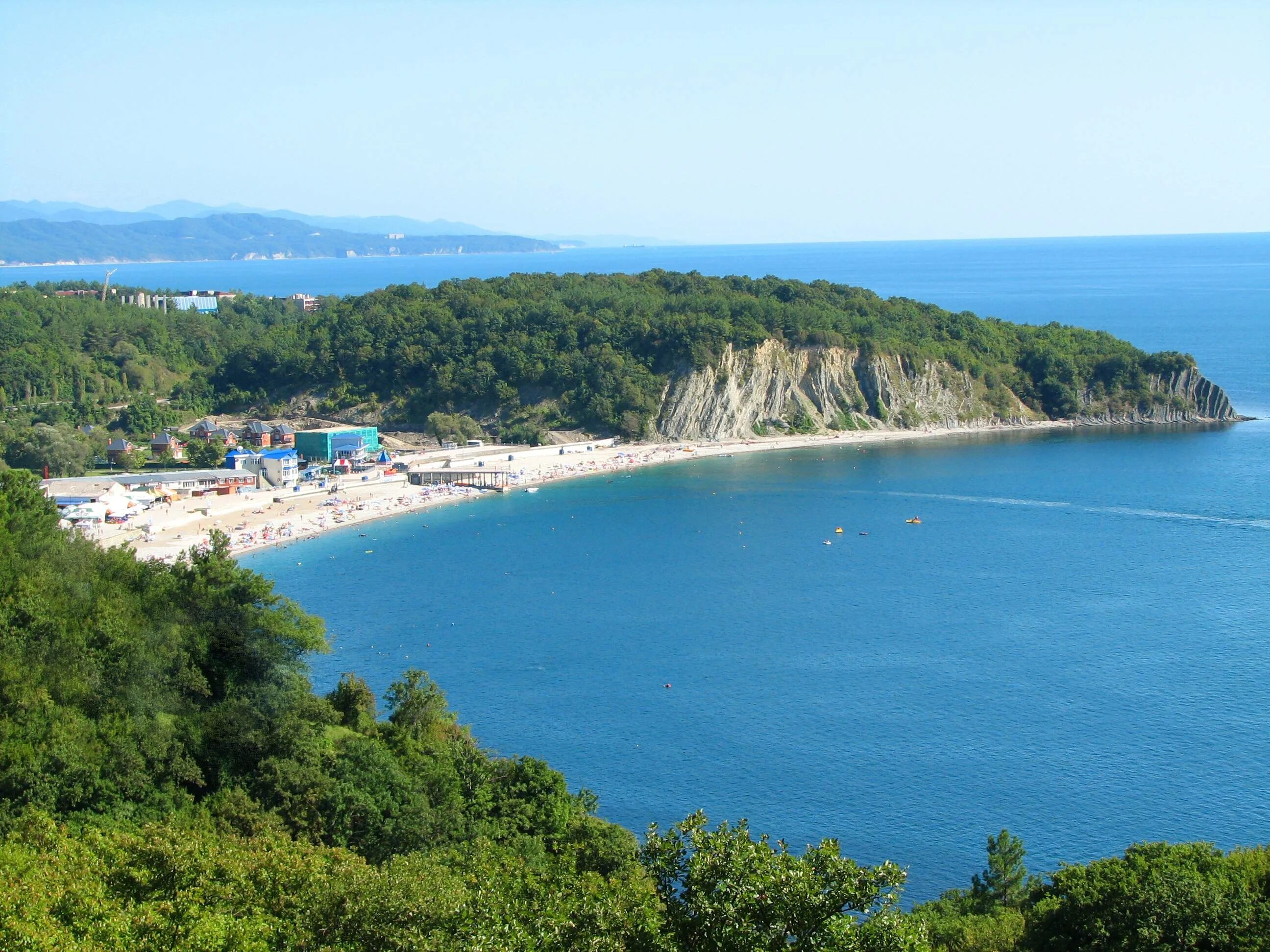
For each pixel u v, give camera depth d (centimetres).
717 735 12875
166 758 8950
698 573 19812
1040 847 10412
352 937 6069
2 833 7738
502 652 15800
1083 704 13475
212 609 10419
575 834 9206
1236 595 17700
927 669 14762
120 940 5828
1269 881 7619
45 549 10906
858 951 5159
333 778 9244
